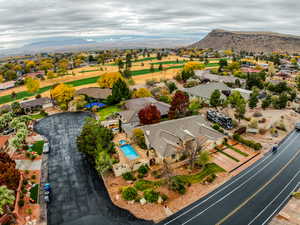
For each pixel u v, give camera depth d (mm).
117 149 50781
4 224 30094
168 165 42312
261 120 66312
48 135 60469
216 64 198375
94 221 31156
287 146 52875
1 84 136000
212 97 73562
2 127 64312
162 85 117688
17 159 47906
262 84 106562
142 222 30906
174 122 53344
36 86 104250
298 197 34969
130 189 35562
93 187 38688
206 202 34562
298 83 110375
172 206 33812
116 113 74375
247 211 32562
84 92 94562
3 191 27359
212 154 49031
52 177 41719
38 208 33812
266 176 41125
